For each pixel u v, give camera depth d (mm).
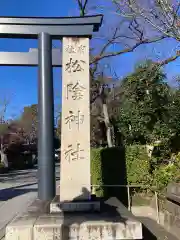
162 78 13164
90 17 7746
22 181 28547
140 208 10750
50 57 7980
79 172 7023
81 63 7402
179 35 7031
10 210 13016
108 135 17203
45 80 7902
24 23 7973
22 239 5438
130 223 5578
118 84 18781
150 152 11602
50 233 5457
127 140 14625
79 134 7133
